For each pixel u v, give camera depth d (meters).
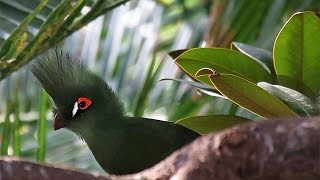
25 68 1.67
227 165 1.00
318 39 1.23
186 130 1.40
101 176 1.01
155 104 1.71
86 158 1.71
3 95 1.67
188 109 1.70
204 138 1.01
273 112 1.21
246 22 1.68
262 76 1.28
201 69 1.25
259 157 1.00
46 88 1.42
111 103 1.42
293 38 1.23
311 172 0.99
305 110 1.19
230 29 1.68
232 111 1.59
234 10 1.68
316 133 0.99
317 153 0.99
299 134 0.99
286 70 1.25
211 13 1.70
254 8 1.68
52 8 1.36
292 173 0.99
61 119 1.42
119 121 1.41
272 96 1.19
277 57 1.24
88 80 1.42
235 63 1.28
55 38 1.32
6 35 1.35
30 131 1.71
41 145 1.49
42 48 1.33
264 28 1.67
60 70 1.42
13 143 1.51
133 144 1.40
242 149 1.00
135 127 1.41
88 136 1.42
